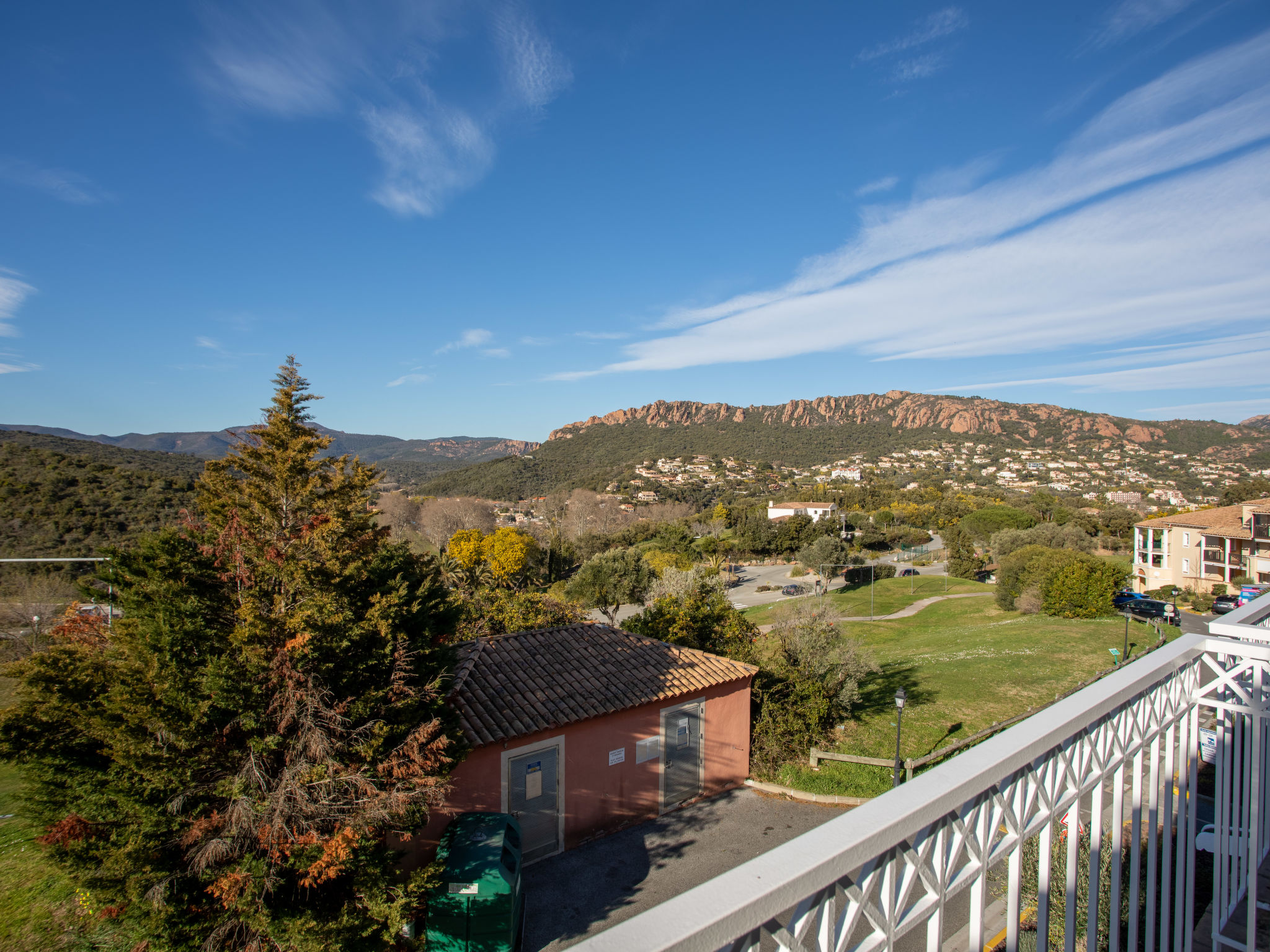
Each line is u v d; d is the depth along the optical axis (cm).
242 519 936
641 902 977
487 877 838
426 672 892
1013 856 214
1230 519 4031
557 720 1108
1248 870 328
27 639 2169
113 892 726
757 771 1424
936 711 1753
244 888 704
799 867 138
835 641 1717
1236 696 337
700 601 1814
